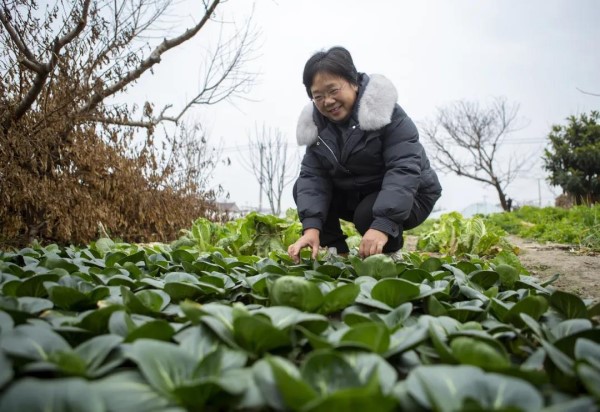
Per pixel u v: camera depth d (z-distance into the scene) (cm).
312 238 292
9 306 139
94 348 104
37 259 269
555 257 549
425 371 88
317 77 284
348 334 106
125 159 668
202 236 520
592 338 113
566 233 851
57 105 553
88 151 611
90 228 611
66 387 77
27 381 78
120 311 126
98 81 573
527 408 81
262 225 486
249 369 97
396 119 296
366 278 194
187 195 837
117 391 89
